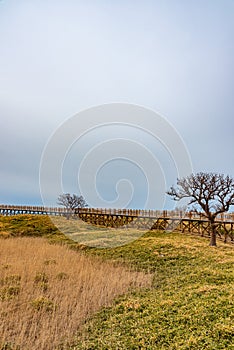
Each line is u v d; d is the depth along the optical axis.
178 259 16.31
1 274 13.66
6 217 34.97
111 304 10.59
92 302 10.74
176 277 13.02
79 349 7.59
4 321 9.13
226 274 12.02
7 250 19.08
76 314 9.63
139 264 15.98
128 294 11.51
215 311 8.07
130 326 8.41
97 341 7.87
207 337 6.78
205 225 27.08
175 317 8.30
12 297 10.95
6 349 7.70
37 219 33.53
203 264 14.86
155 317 8.61
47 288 12.02
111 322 8.98
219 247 19.50
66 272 14.13
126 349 7.15
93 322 9.22
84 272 14.05
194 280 12.00
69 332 8.62
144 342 7.32
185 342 6.80
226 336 6.69
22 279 12.88
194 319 7.85
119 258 17.33
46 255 17.88
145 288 12.12
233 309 7.97
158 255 17.31
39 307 10.09
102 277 13.41
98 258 17.53
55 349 7.78
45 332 8.47
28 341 8.09
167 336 7.36
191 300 9.45
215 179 20.20
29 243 21.86
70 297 11.09
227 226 25.58
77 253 18.89
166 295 10.68
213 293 9.62
